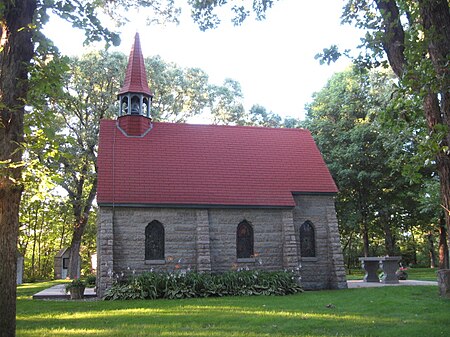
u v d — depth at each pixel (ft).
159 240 78.38
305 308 51.52
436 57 31.55
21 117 30.12
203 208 80.07
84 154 121.19
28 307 56.70
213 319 43.09
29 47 31.37
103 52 122.42
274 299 63.46
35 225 170.50
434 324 39.42
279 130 100.89
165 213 78.64
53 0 33.37
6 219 28.19
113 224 75.66
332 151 124.77
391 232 142.82
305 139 100.42
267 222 83.92
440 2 32.01
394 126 37.04
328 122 130.82
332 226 87.35
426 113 33.58
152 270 76.18
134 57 93.20
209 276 73.82
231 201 81.30
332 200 89.45
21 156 29.48
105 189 76.38
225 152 90.99
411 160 34.78
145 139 88.02
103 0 42.70
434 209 99.55
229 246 81.05
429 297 60.08
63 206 140.97
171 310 50.98
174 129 92.68
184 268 77.82
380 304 53.67
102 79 122.21
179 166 84.74
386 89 108.27
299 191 87.10
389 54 36.96
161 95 136.56
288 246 82.53
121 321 42.75
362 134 117.70
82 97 121.39
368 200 125.70
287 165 92.07
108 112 122.93
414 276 115.55
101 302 62.85
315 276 85.51
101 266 72.49
